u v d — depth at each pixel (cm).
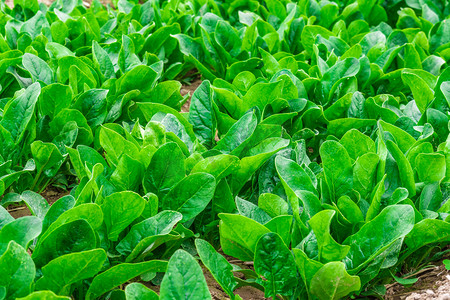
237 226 196
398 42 389
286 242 209
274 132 262
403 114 306
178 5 480
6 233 170
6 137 250
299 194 205
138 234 207
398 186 234
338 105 304
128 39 337
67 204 196
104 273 185
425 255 238
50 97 281
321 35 394
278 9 457
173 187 220
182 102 343
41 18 383
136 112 326
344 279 183
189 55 380
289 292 197
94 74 319
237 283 217
